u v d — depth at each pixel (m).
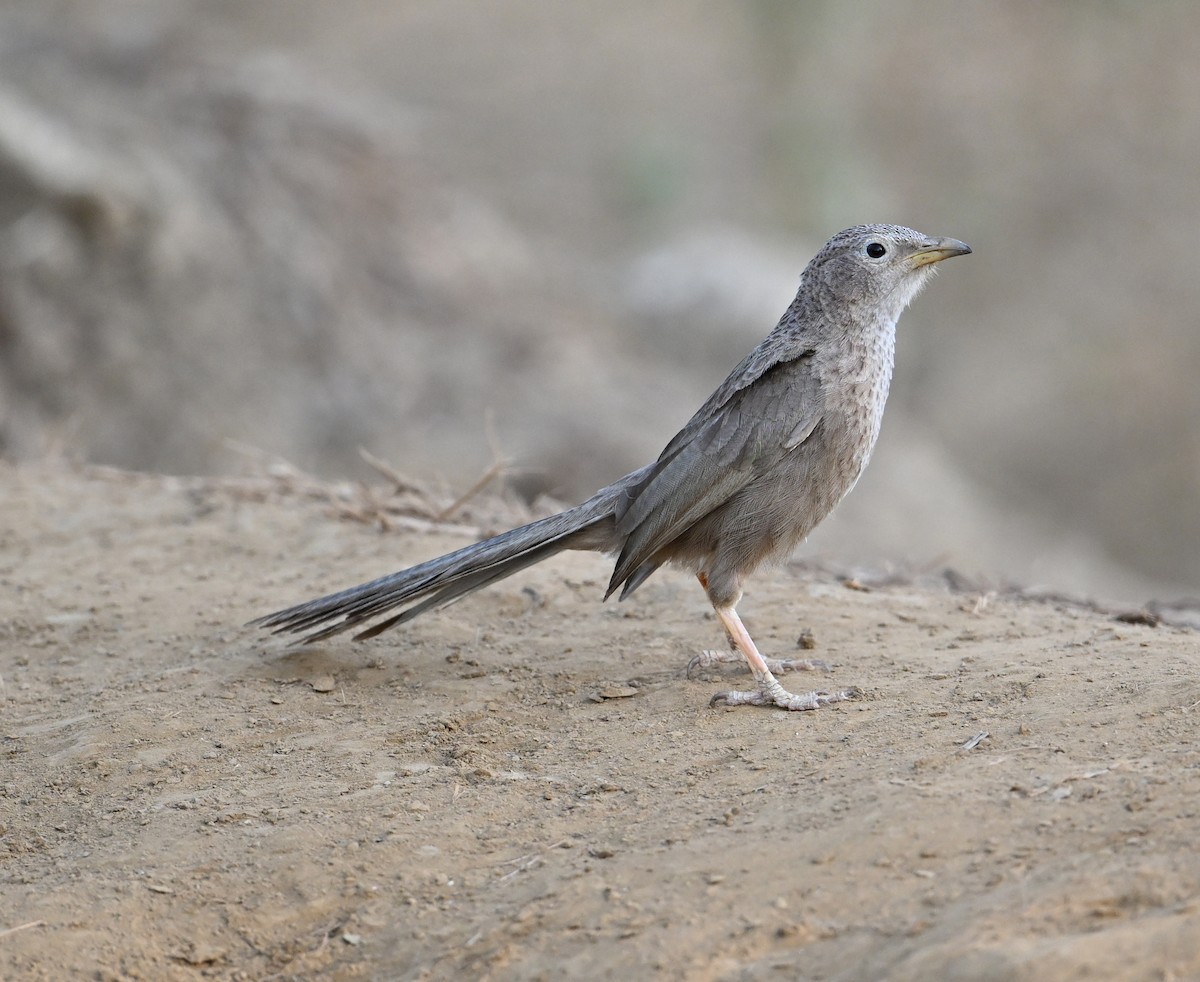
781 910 5.98
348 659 9.74
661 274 31.06
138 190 23.95
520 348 26.89
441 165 32.28
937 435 32.16
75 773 8.28
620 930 6.06
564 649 9.80
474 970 6.05
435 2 42.12
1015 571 25.58
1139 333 34.75
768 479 9.00
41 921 6.67
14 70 25.72
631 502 9.23
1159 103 39.62
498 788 7.68
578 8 42.47
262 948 6.53
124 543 12.43
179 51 28.09
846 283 9.16
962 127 39.16
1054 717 7.50
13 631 10.61
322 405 24.20
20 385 22.11
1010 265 36.69
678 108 39.31
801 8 39.56
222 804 7.73
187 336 23.75
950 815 6.43
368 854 7.06
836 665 9.14
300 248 25.78
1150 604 11.43
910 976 5.23
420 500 13.29
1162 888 5.48
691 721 8.33
